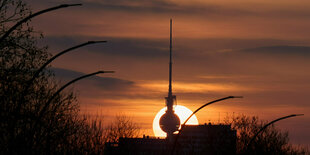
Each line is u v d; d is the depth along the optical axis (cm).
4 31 7562
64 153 9362
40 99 7669
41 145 7875
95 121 11131
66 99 8488
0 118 7000
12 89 7362
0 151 6962
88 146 10662
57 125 8331
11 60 7506
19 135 6862
